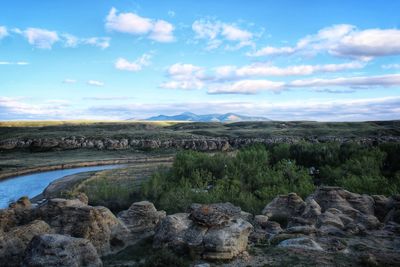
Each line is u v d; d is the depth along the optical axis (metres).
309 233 34.09
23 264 24.31
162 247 29.89
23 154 168.75
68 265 24.12
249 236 33.47
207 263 26.41
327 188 49.44
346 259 27.19
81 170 127.00
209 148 184.12
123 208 69.06
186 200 62.66
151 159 152.88
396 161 86.44
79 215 32.47
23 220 33.59
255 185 75.38
